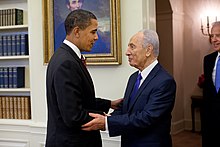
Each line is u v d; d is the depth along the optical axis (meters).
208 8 5.97
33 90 3.60
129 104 2.22
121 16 3.13
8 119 3.77
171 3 5.78
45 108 3.55
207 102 3.07
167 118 2.11
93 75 3.30
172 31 5.89
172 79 2.08
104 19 3.15
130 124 2.00
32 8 3.54
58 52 2.02
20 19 3.76
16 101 3.73
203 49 6.12
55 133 2.03
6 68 3.73
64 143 2.01
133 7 3.09
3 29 3.89
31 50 3.57
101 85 3.27
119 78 3.18
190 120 6.34
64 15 3.33
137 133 2.11
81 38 2.02
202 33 6.07
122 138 2.22
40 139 3.58
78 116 1.90
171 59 5.95
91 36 2.04
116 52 3.12
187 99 6.35
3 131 3.78
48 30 3.40
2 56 3.75
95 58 3.21
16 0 3.86
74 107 1.90
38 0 3.50
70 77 1.92
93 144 2.14
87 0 3.21
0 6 3.96
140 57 2.11
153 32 2.14
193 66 6.25
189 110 6.34
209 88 3.04
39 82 3.56
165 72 2.12
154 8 3.25
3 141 3.79
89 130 1.98
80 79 1.98
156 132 2.08
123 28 3.13
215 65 3.05
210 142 3.06
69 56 1.98
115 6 3.09
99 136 2.24
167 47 5.97
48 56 3.43
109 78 3.23
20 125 3.67
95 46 3.20
